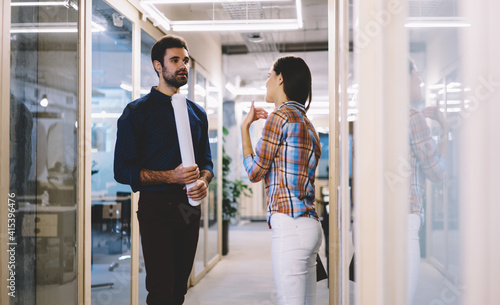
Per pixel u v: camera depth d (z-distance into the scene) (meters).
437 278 1.18
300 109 2.02
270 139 1.93
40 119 2.39
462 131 1.12
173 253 2.41
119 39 3.14
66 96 2.56
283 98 2.07
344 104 1.59
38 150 2.37
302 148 1.94
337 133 2.09
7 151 2.08
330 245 2.05
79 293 2.63
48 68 2.43
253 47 6.57
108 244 2.96
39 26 2.37
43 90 2.41
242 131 2.08
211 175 2.52
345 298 1.55
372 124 1.35
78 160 2.65
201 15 4.83
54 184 2.47
